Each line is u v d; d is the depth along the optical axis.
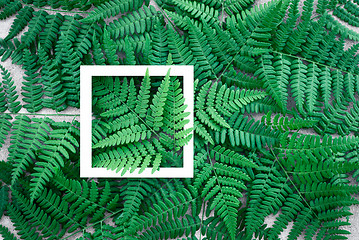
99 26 1.46
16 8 1.43
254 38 1.38
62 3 1.40
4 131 1.33
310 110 1.37
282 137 1.33
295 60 1.39
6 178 1.33
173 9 1.45
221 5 1.43
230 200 1.31
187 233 1.36
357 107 1.42
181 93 1.39
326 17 1.47
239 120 1.36
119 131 1.27
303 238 1.48
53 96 1.35
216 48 1.37
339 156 1.43
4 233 1.32
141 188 1.33
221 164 1.33
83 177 1.38
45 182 1.28
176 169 1.34
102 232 1.35
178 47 1.33
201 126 1.32
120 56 1.48
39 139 1.33
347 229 1.50
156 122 1.29
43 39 1.38
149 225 1.31
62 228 1.38
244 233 1.38
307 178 1.38
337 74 1.42
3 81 1.37
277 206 1.37
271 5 1.32
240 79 1.37
